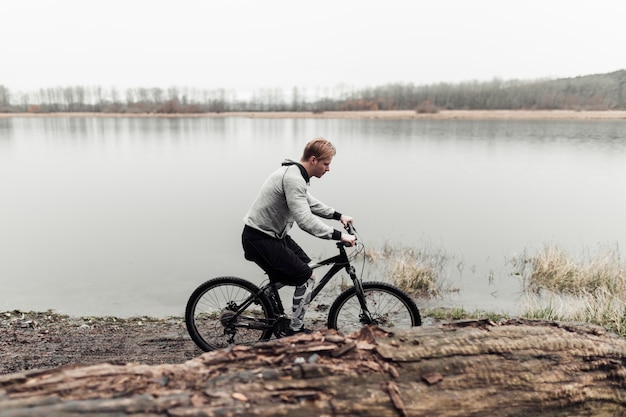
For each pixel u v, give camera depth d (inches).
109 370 85.6
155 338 204.2
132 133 2785.4
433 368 92.7
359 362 91.3
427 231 498.6
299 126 3617.1
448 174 1034.7
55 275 343.6
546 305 274.4
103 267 367.2
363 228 513.0
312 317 245.9
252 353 93.0
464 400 88.7
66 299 287.9
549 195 762.2
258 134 2659.9
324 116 5516.7
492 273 350.0
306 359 91.1
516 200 712.4
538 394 93.4
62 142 2063.2
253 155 1491.1
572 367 99.1
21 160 1348.4
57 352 186.1
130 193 783.1
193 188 839.7
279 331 162.2
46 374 82.5
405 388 87.9
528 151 1595.7
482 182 912.9
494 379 93.4
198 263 381.7
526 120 4057.6
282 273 153.3
